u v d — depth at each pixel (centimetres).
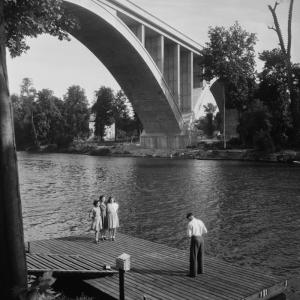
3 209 611
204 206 2666
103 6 5384
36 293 615
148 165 6022
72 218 2362
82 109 13050
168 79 7975
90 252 1370
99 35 5991
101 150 9694
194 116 8788
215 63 7806
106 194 3253
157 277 1126
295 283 1268
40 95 13312
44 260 1245
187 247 1703
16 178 620
